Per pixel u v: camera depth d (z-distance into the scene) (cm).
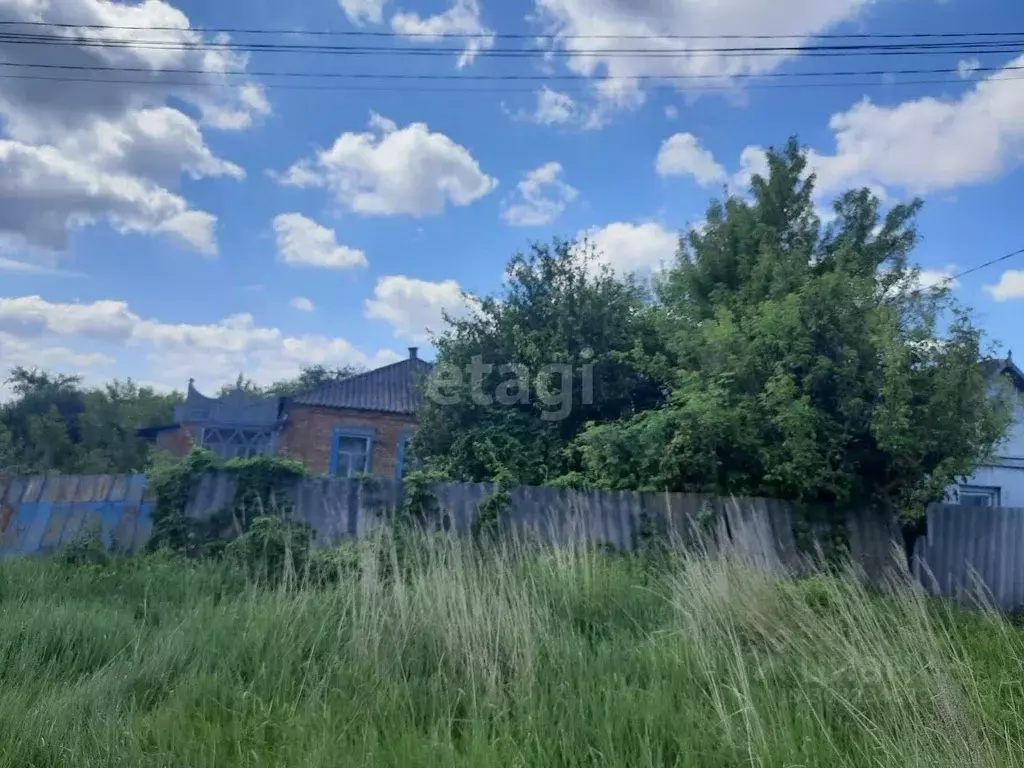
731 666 482
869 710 445
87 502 993
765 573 693
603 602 706
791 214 1487
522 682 491
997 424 997
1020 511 1182
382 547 802
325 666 528
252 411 2211
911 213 1443
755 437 1059
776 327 1066
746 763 396
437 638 555
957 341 991
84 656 560
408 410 2300
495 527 994
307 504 995
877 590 813
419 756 396
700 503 1070
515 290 1465
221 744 427
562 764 398
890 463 1042
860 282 1073
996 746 422
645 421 1162
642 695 462
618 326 1411
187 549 950
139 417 3481
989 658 569
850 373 1023
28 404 3259
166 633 590
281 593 664
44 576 799
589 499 1055
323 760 392
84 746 411
